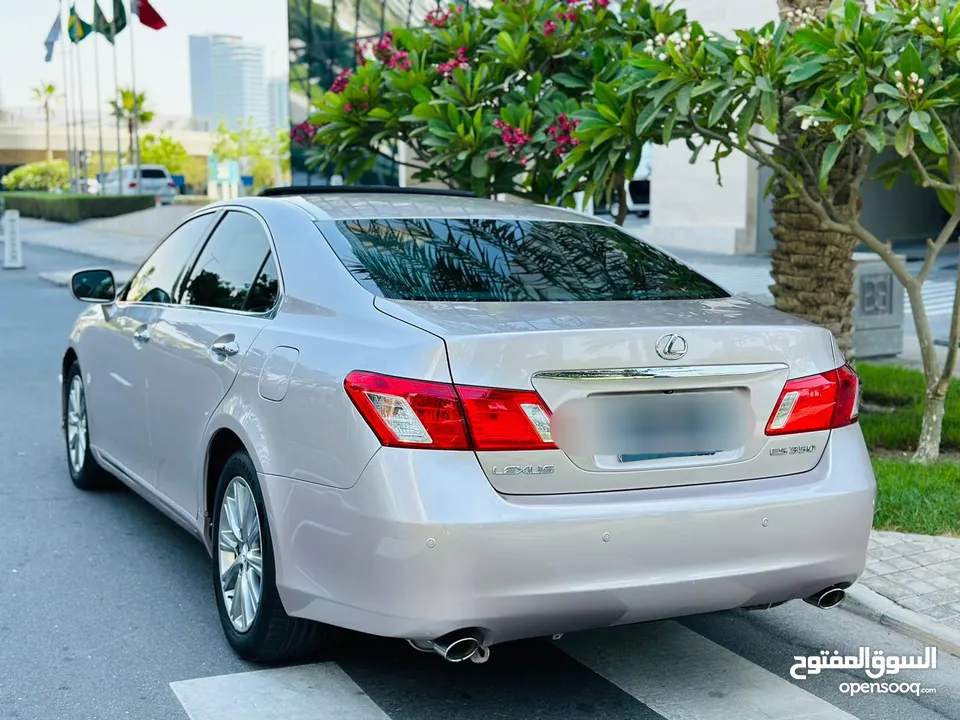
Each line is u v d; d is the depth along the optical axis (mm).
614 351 3254
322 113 8875
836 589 3629
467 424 3111
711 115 5797
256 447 3633
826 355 3607
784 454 3482
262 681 3736
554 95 8211
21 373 10312
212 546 4156
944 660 4020
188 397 4340
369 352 3295
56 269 24188
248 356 3875
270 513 3543
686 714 3529
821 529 3441
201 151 110812
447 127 8055
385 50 9227
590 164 6457
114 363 5340
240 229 4523
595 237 4391
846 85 5613
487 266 3891
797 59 5840
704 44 5941
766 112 5637
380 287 3633
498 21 8664
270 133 106625
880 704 3641
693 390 3369
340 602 3262
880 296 10586
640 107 6270
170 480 4617
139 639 4105
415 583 3051
